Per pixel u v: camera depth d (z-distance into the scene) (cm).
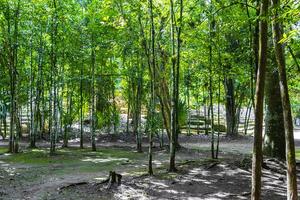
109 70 3272
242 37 1814
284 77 781
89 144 3109
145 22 2052
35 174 1711
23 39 2580
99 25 2453
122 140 3306
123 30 2131
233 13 1537
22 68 3066
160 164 1930
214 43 1881
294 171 786
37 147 2830
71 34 2592
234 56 1866
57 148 2767
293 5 692
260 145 817
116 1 1842
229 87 3694
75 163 2034
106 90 3525
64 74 2956
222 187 1350
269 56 1512
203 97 3700
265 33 800
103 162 2066
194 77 3020
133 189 1341
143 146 2920
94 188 1377
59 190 1373
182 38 1830
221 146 3028
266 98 1692
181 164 1727
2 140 3625
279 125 1669
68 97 3294
